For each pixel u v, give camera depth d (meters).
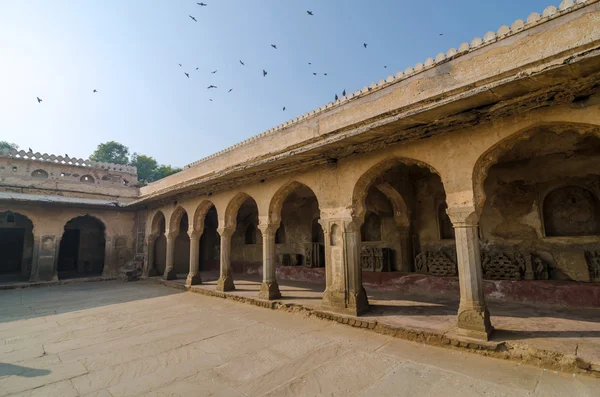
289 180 8.96
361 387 4.09
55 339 6.38
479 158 5.54
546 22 4.69
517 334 5.30
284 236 15.27
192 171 13.19
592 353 4.38
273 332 6.50
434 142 6.09
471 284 5.39
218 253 18.91
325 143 7.02
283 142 9.13
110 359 5.23
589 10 4.31
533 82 4.51
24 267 17.16
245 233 17.41
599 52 3.75
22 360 5.26
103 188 18.08
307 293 9.89
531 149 8.09
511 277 8.30
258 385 4.21
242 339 6.11
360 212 7.47
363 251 11.32
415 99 6.23
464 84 5.21
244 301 9.57
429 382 4.16
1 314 8.70
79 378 4.53
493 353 4.88
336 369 4.64
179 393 4.04
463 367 4.57
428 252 10.04
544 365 4.47
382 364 4.77
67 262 20.80
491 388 3.94
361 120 6.80
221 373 4.61
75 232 21.28
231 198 10.98
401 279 9.85
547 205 8.52
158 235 16.34
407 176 10.70
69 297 11.32
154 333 6.64
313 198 14.01
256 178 9.91
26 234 17.39
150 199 14.82
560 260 7.97
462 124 5.73
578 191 8.11
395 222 10.69
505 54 5.08
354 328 6.61
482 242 9.25
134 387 4.22
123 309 9.11
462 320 5.37
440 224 10.32
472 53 5.50
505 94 4.88
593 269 7.50
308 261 13.58
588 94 4.57
